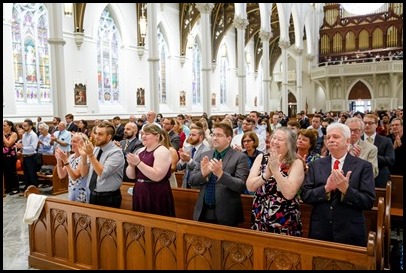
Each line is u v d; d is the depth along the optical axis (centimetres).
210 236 321
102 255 390
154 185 386
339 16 3497
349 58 3462
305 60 3653
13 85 1512
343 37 3481
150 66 1352
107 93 2083
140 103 2283
